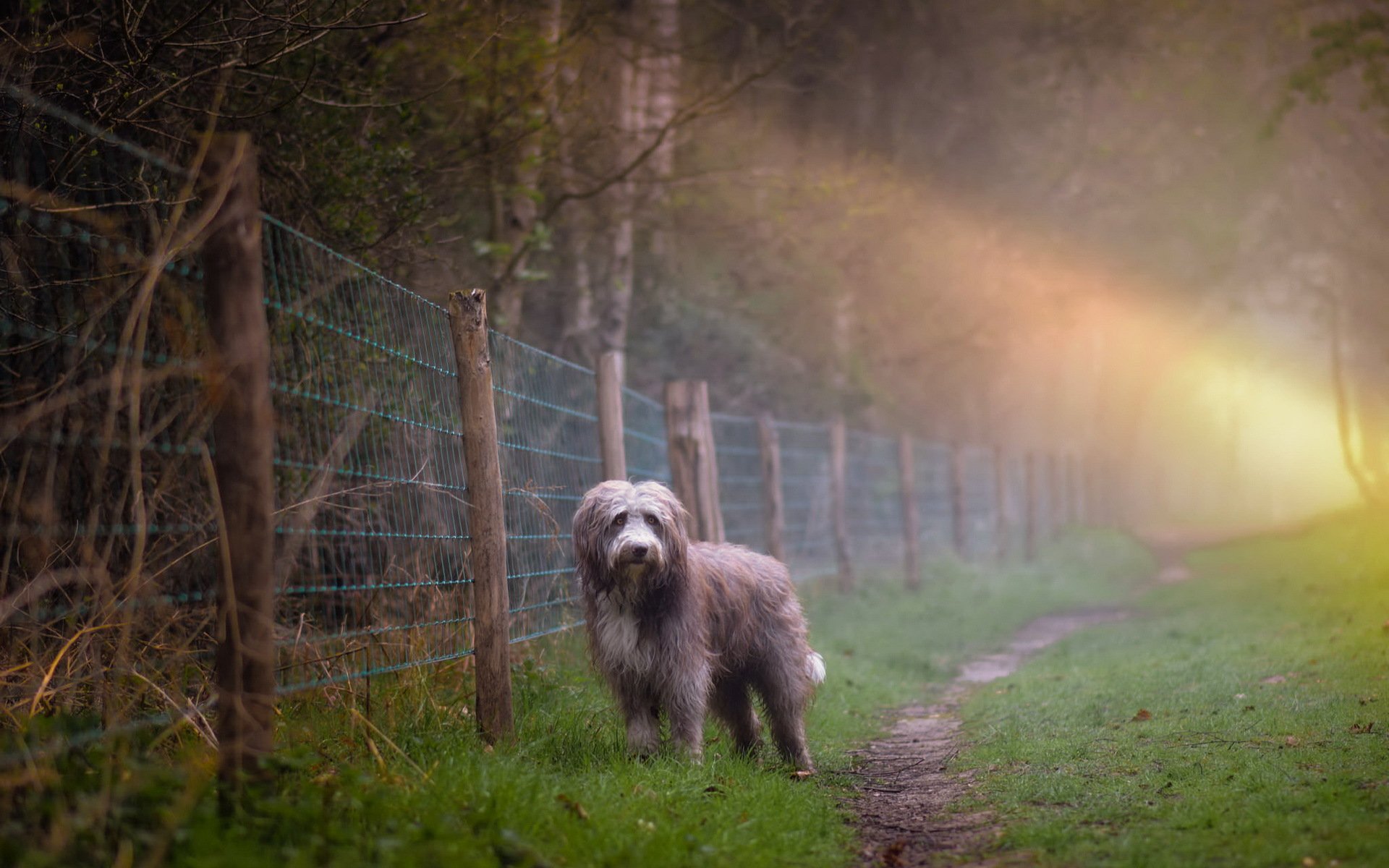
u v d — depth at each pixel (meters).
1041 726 7.39
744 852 4.53
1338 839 4.31
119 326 5.36
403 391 6.35
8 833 3.65
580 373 9.42
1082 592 19.14
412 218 8.24
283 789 4.38
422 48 8.98
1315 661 8.59
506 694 5.95
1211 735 6.54
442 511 6.51
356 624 5.88
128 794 3.95
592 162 14.14
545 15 11.29
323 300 6.05
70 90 5.97
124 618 4.82
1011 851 4.79
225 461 4.23
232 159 4.25
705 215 18.17
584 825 4.50
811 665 6.80
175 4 6.98
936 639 13.09
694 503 10.38
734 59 16.80
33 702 4.40
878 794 6.24
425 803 4.41
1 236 5.08
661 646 5.92
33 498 4.93
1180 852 4.37
